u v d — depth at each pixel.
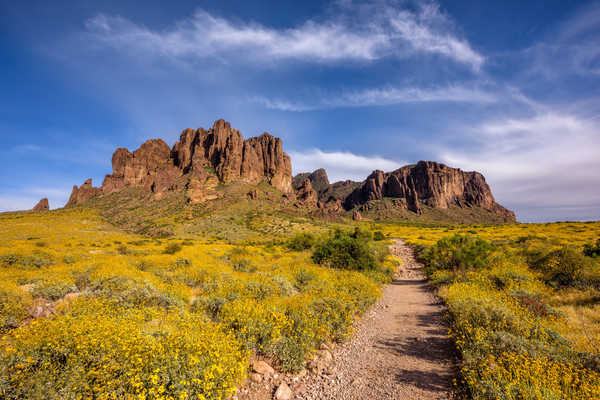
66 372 3.45
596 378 4.03
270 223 111.00
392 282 19.05
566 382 3.93
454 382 4.46
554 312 7.99
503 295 9.41
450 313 8.82
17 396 3.19
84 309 6.25
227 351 4.57
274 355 5.54
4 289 7.07
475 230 63.38
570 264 12.28
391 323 8.88
